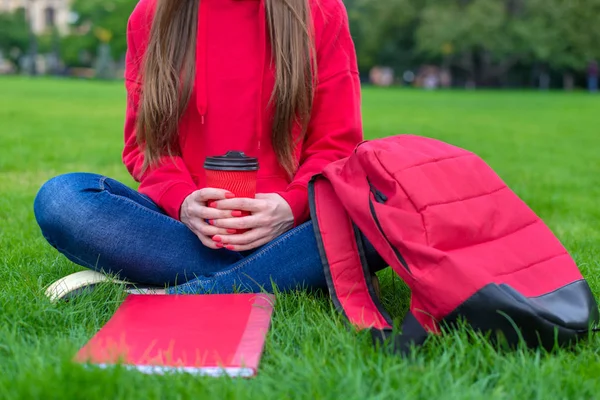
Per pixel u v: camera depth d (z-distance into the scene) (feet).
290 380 4.91
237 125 7.31
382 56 147.64
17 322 5.99
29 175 16.28
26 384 4.56
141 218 6.86
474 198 6.16
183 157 7.56
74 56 158.20
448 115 46.42
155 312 6.37
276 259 6.93
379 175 6.13
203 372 5.10
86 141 24.34
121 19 152.76
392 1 131.75
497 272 5.77
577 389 4.87
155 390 4.66
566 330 5.48
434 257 5.60
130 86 7.79
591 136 32.35
